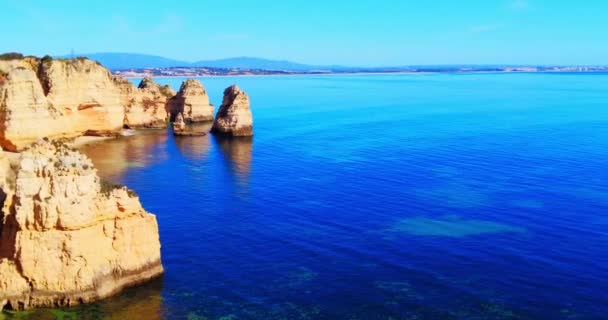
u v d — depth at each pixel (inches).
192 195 2600.9
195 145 4124.0
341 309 1465.3
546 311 1453.0
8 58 3747.5
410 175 3031.5
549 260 1791.3
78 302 1419.8
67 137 3850.9
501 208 2375.7
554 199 2508.6
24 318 1343.5
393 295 1544.0
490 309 1464.1
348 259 1806.1
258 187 2773.1
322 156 3656.5
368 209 2377.0
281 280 1638.8
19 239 1376.7
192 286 1581.0
